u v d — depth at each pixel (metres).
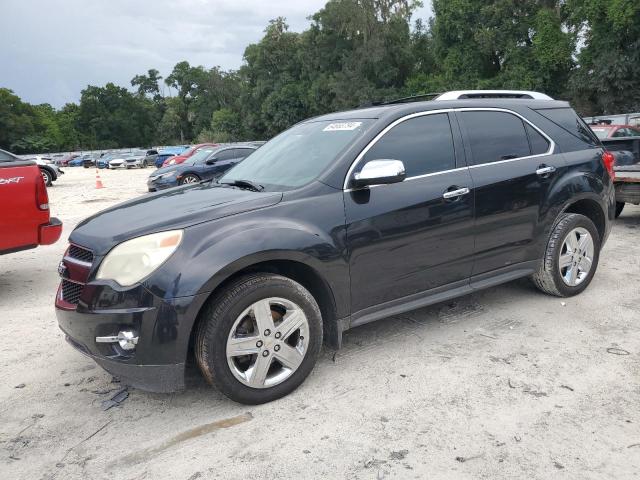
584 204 4.79
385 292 3.60
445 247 3.82
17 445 2.89
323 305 3.46
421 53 52.12
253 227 3.08
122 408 3.24
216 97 96.94
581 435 2.75
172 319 2.84
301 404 3.17
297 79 65.75
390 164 3.30
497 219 4.06
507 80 34.31
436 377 3.42
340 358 3.75
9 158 5.69
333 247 3.29
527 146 4.38
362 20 48.66
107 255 2.98
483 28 34.59
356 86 49.94
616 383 3.25
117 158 45.31
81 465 2.70
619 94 30.08
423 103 3.96
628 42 29.67
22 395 3.45
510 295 4.89
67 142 108.44
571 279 4.64
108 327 2.88
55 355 4.07
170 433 2.94
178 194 3.81
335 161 3.50
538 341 3.89
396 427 2.89
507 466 2.53
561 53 32.31
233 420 3.03
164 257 2.90
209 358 2.96
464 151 4.00
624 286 5.04
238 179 4.03
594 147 4.86
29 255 7.68
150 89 126.56
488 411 3.00
